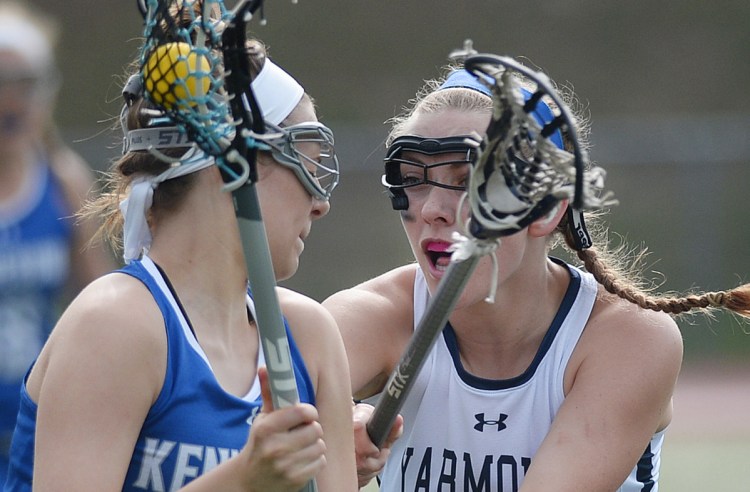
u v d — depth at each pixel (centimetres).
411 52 6575
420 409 1035
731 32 6550
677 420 3047
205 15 676
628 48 6525
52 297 1521
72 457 706
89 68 6356
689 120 5284
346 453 848
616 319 1015
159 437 738
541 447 981
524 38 6606
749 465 2423
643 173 4641
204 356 751
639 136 4569
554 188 675
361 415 976
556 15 6644
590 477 963
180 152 761
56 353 731
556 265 1052
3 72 1462
